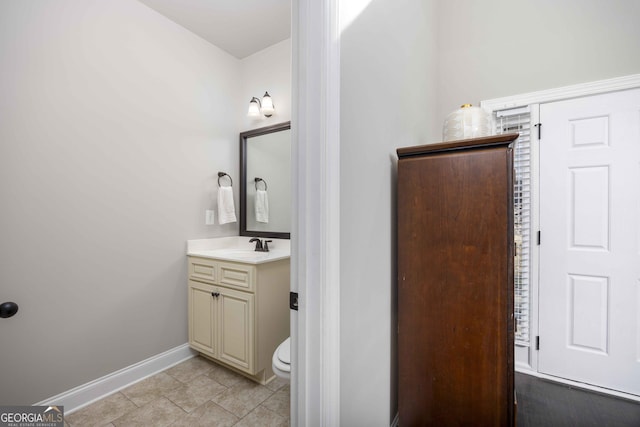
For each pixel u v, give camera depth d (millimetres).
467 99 2279
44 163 1563
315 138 827
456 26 2344
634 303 1760
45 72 1562
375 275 1234
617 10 1822
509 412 1174
